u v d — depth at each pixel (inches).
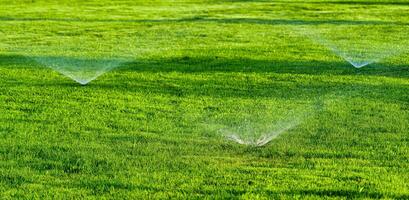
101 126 417.1
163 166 344.2
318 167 345.1
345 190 313.0
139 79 575.5
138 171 336.8
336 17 1133.1
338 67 645.9
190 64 661.9
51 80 566.9
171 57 707.4
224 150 371.9
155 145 378.9
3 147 370.9
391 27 992.9
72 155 358.9
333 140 391.9
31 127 413.1
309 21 1073.5
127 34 917.2
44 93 511.8
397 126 421.1
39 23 1028.5
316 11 1230.3
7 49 768.3
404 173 336.8
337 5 1330.0
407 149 374.3
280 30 954.7
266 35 896.9
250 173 335.9
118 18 1115.3
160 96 508.1
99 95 507.5
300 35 901.2
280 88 546.3
